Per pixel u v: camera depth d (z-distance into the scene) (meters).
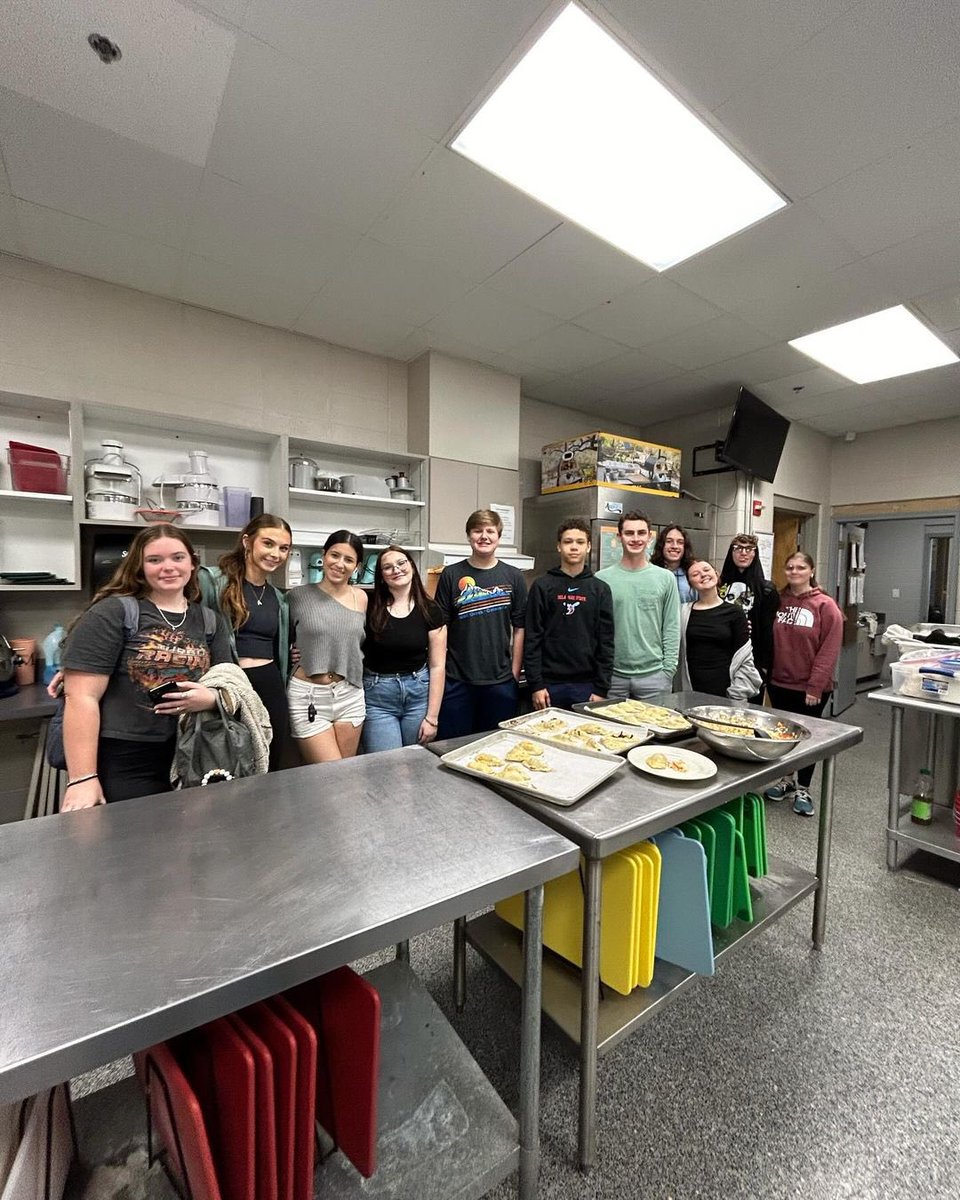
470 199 2.10
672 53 1.50
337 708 2.15
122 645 1.40
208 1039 0.80
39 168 1.93
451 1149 0.95
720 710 1.82
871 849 2.46
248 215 2.19
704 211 2.16
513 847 0.95
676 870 1.26
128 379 2.77
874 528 6.51
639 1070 1.34
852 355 3.63
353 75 1.56
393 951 1.80
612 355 3.62
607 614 2.54
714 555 4.79
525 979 0.97
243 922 0.72
